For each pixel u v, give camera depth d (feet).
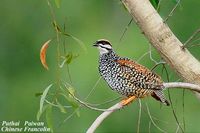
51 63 66.95
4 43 70.64
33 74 69.77
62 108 31.73
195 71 33.63
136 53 62.75
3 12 70.85
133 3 33.37
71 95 31.68
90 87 60.70
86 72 61.52
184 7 64.49
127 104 36.86
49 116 31.83
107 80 37.52
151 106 58.34
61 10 68.39
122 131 61.98
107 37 67.46
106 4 70.03
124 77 36.58
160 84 35.83
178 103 57.88
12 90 69.56
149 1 34.37
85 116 60.54
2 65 70.38
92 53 63.62
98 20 69.51
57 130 60.29
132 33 65.67
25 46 70.33
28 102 68.64
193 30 64.54
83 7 69.51
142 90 36.29
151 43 33.81
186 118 60.29
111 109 31.83
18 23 70.64
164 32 33.42
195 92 34.65
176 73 34.01
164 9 53.62
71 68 61.62
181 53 33.63
